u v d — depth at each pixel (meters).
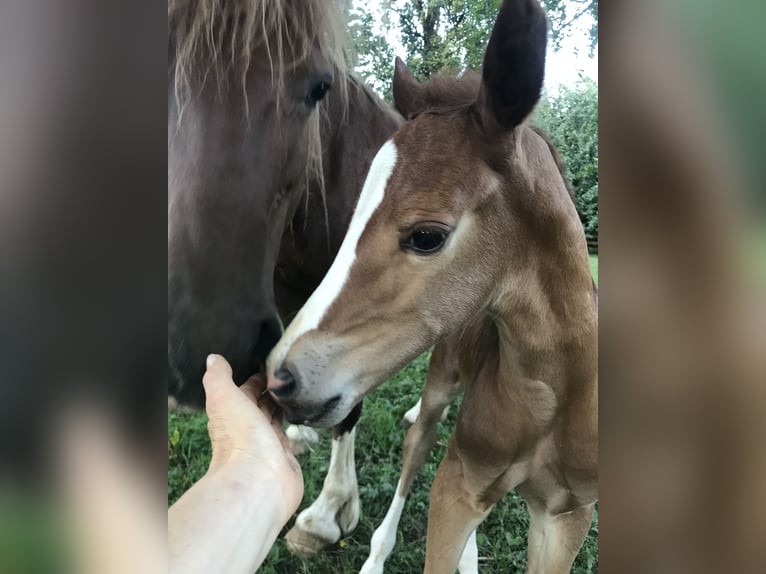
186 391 1.22
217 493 0.95
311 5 1.41
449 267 1.25
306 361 1.22
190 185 1.19
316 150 1.73
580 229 1.39
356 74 2.14
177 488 2.66
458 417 1.66
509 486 1.62
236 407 1.09
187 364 1.17
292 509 1.06
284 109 1.37
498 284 1.33
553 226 1.31
